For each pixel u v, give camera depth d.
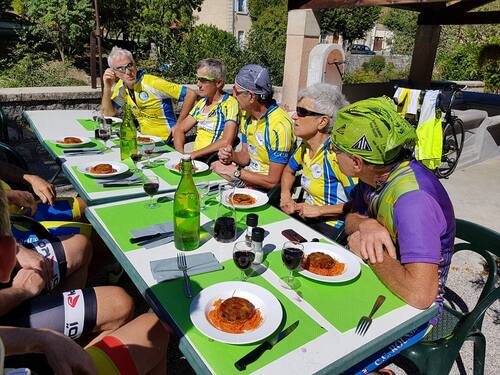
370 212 1.74
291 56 6.86
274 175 2.90
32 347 1.27
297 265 1.52
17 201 2.30
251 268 1.63
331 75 6.66
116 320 1.65
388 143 1.49
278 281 1.56
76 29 15.63
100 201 2.24
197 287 1.48
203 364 1.12
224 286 1.45
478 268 3.40
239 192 2.43
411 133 1.52
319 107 2.36
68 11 15.45
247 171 2.95
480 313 1.68
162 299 1.40
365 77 15.19
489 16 7.43
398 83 8.46
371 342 1.24
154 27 14.93
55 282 1.94
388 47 38.19
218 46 12.60
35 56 14.27
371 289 1.53
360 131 1.51
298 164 2.77
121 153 2.90
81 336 1.60
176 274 1.54
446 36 15.43
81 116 4.18
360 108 1.53
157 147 3.36
